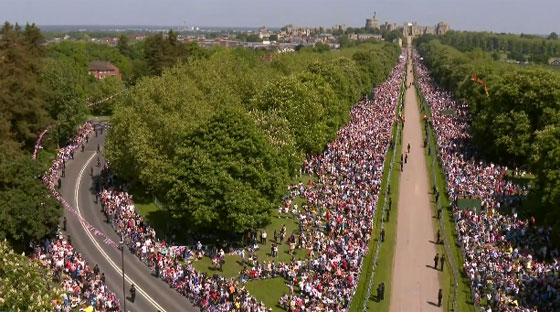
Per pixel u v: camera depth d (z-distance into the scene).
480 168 113.25
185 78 116.50
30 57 119.31
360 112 176.75
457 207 92.12
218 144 78.25
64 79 128.75
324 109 123.31
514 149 112.19
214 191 74.38
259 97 116.88
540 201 86.56
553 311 61.53
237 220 73.88
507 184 101.50
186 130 85.19
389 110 182.25
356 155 117.88
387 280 70.56
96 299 60.81
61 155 117.88
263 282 69.06
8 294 46.22
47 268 61.84
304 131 108.69
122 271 65.44
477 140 124.44
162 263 70.50
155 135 91.31
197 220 74.44
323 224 84.88
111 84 175.50
